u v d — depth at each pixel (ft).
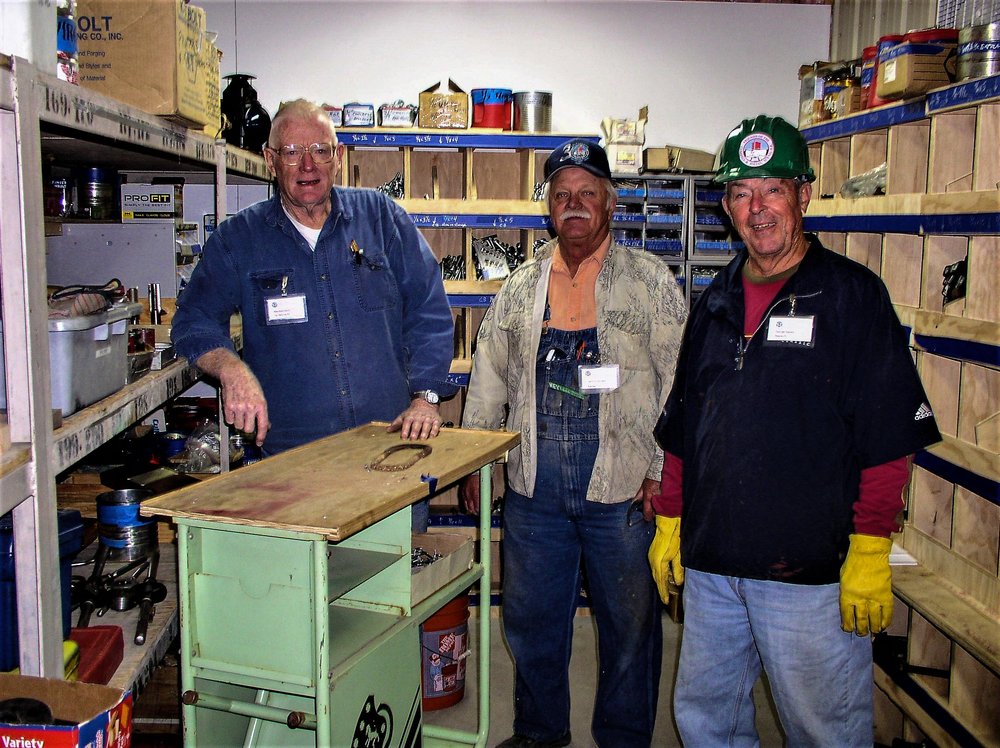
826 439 5.19
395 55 13.26
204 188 13.05
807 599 5.29
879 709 8.07
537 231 12.90
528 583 7.53
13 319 4.35
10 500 4.19
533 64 13.38
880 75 7.50
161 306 9.80
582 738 8.48
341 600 5.86
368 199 7.66
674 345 7.07
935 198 6.59
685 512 5.83
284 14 13.12
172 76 6.22
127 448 9.14
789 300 5.30
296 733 5.62
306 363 7.25
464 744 7.16
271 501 4.81
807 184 5.45
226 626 4.80
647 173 12.04
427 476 5.37
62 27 4.97
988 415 6.73
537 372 7.27
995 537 6.76
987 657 5.66
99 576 6.71
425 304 7.75
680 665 6.04
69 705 4.13
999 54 6.40
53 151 7.51
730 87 13.52
